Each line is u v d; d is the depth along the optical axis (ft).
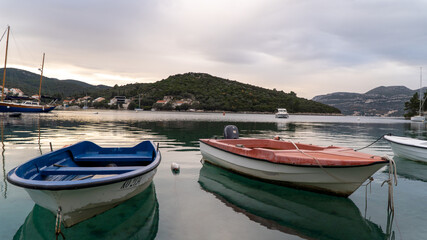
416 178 23.97
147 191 19.16
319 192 19.39
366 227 13.93
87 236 12.57
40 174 15.97
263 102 615.16
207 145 27.96
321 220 14.75
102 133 57.21
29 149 34.17
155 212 15.37
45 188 11.64
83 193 12.67
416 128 110.52
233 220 14.48
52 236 12.58
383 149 41.86
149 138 49.44
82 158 21.04
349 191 17.98
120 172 15.89
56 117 130.82
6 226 13.44
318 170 18.04
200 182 21.63
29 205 16.11
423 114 257.55
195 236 12.53
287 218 14.93
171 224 13.79
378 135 69.51
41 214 14.97
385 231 13.52
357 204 17.38
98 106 597.11
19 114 133.08
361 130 92.07
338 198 18.56
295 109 574.15
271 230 13.34
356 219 14.93
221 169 26.61
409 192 19.84
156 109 582.35
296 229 13.53
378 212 16.03
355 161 16.44
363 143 49.60
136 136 52.65
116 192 14.34
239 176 24.16
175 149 37.09
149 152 24.80
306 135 65.82
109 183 13.16
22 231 12.96
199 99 636.07
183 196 18.21
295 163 18.76
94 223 13.96
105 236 12.53
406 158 33.27
